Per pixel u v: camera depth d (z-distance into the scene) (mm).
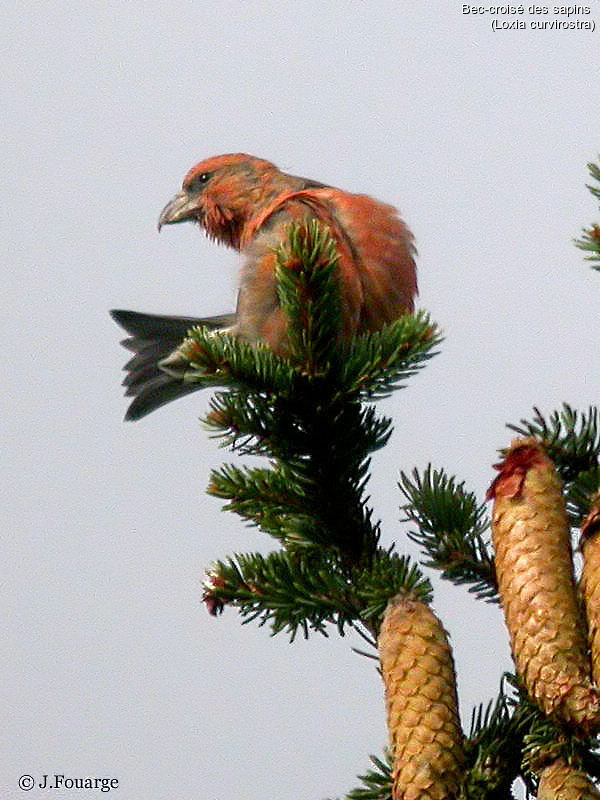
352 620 5691
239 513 6223
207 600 5836
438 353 6125
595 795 4359
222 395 6332
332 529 6047
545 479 4680
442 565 5695
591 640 4320
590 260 5711
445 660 4695
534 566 4512
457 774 4543
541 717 4770
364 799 5145
